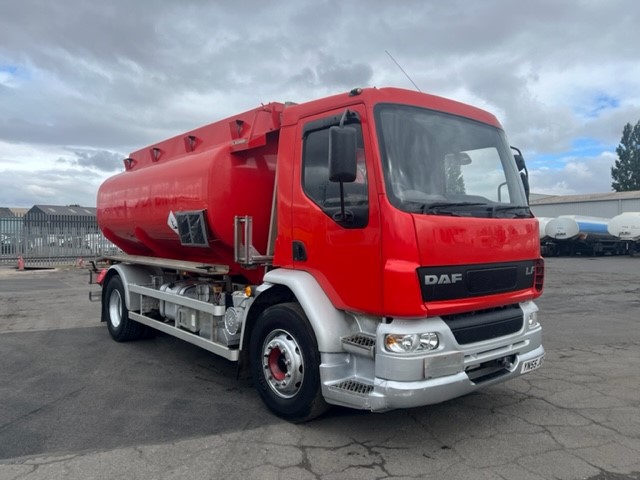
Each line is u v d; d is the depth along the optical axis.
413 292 3.77
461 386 3.97
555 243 37.12
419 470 3.77
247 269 5.84
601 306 12.05
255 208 5.89
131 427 4.60
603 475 3.70
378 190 3.95
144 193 7.28
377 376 3.90
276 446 4.19
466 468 3.80
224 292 5.81
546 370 6.42
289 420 4.71
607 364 6.71
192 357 7.18
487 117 5.08
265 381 4.89
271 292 5.05
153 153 8.02
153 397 5.44
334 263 4.31
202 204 5.77
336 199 4.31
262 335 4.93
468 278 4.11
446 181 4.38
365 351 4.06
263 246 5.96
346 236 4.20
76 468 3.80
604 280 18.50
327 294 4.41
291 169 4.80
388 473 3.73
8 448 4.15
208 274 6.05
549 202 54.62
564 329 9.19
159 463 3.88
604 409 5.04
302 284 4.50
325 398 4.27
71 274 22.23
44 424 4.67
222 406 5.16
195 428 4.57
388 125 4.13
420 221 3.84
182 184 6.23
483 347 4.18
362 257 4.06
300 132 4.74
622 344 7.93
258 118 5.68
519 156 5.44
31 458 3.97
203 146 6.75
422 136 4.32
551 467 3.82
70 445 4.21
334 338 4.29
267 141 5.61
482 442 4.26
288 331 4.64
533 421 4.72
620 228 34.75
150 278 8.15
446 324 3.98
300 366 4.56
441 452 4.07
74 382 5.98
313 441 4.29
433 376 3.83
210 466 3.84
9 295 14.56
